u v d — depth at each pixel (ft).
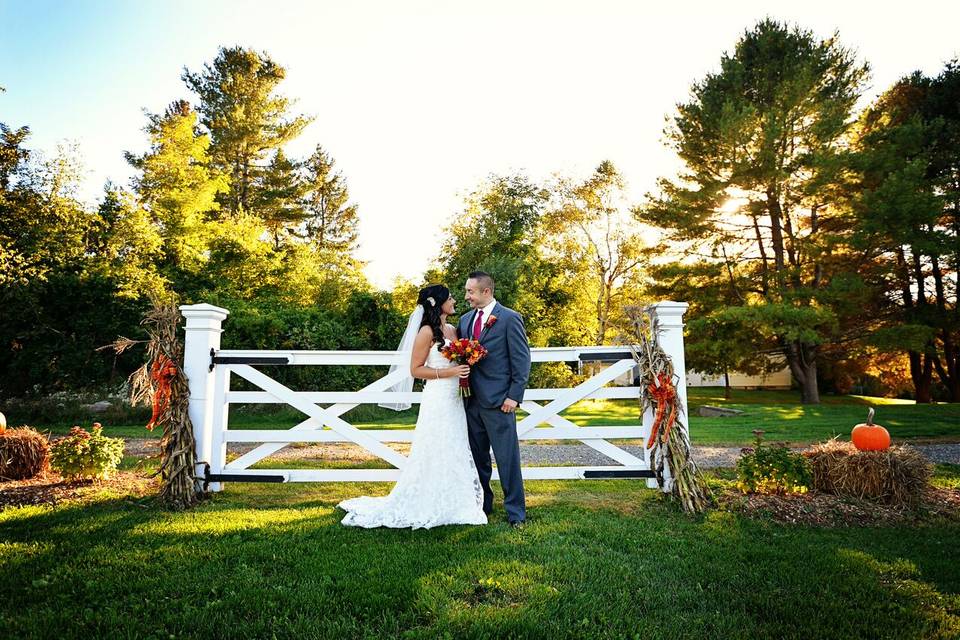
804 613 8.06
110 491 14.96
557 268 79.36
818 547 10.89
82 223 52.44
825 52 59.21
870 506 13.80
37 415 35.60
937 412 43.45
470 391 13.28
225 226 69.26
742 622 7.78
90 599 8.25
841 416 41.39
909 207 51.88
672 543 11.07
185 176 69.92
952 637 7.44
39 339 43.01
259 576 9.16
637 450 25.13
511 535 11.52
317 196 130.62
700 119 60.34
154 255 57.31
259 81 97.25
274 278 58.75
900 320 66.23
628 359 15.66
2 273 42.22
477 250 66.13
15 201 50.55
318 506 14.11
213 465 15.60
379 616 7.80
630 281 84.12
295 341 43.47
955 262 63.10
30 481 16.02
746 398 74.33
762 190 57.72
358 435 15.71
